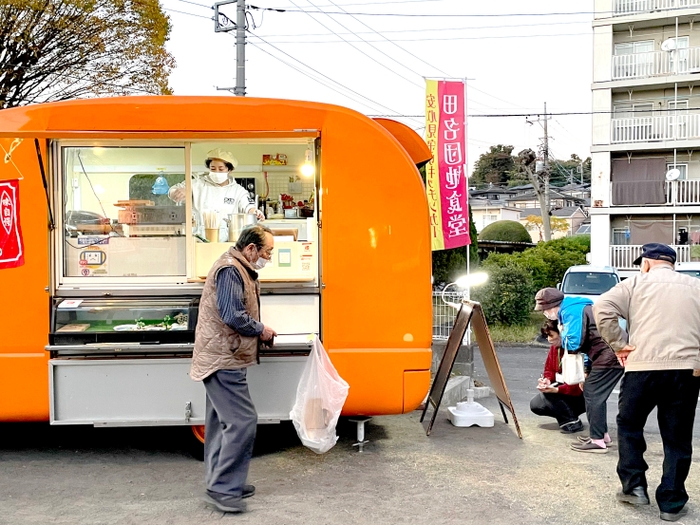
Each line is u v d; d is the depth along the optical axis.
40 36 12.66
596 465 4.80
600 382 5.11
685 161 24.41
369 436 5.54
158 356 4.63
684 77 23.81
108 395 4.62
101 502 4.06
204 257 4.80
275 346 4.64
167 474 4.57
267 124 4.70
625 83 24.50
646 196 24.30
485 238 30.00
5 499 4.09
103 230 4.94
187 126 4.63
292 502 4.06
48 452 5.06
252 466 4.73
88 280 4.86
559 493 4.23
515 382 9.12
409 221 4.79
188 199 4.95
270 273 4.72
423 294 4.80
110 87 13.83
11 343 4.62
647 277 3.97
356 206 4.76
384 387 4.78
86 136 4.50
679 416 3.78
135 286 4.86
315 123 4.74
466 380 7.18
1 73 12.60
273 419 4.71
